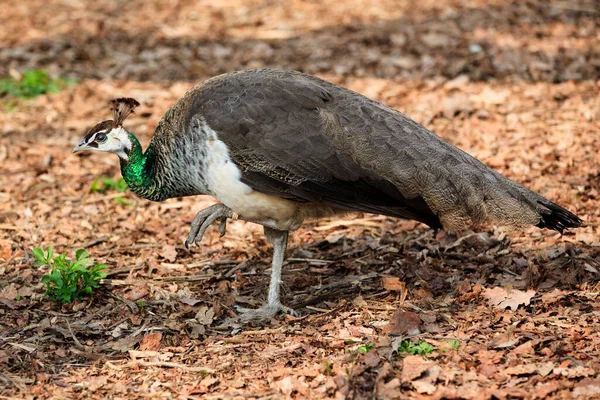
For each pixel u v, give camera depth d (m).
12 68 19.11
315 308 10.17
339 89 9.77
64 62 19.58
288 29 21.14
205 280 11.03
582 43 19.11
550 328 9.05
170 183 10.20
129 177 10.37
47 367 8.99
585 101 16.02
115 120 10.34
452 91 16.89
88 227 12.59
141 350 9.29
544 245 11.18
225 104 9.50
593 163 13.41
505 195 9.29
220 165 9.48
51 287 10.45
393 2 22.64
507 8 21.56
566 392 7.79
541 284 10.15
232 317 10.09
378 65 18.55
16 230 12.46
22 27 21.89
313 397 8.07
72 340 9.59
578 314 9.35
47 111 17.02
